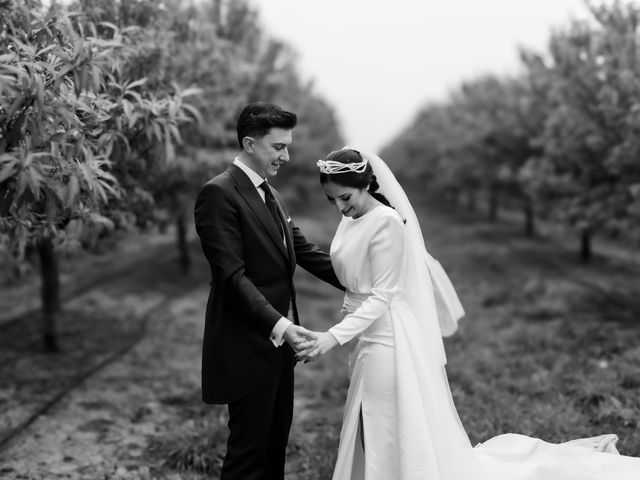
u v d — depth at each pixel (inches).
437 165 1352.1
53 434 189.6
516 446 131.3
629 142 274.7
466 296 444.5
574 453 127.3
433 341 121.2
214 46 254.1
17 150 97.7
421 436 109.8
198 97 219.6
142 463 168.1
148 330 337.7
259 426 116.0
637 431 167.6
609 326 309.3
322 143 997.2
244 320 113.5
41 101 94.7
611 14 307.6
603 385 203.0
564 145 360.2
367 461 113.9
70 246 167.5
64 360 275.6
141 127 140.9
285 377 121.3
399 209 123.3
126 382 246.8
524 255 631.8
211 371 115.6
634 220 330.6
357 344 122.3
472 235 858.1
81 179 108.3
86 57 104.3
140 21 186.2
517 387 218.1
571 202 379.2
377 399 115.3
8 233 145.8
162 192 249.4
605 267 546.0
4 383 242.1
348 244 118.3
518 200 756.0
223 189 111.0
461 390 217.9
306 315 394.9
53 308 286.5
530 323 337.1
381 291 114.0
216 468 163.2
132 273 500.1
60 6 139.5
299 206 1310.3
